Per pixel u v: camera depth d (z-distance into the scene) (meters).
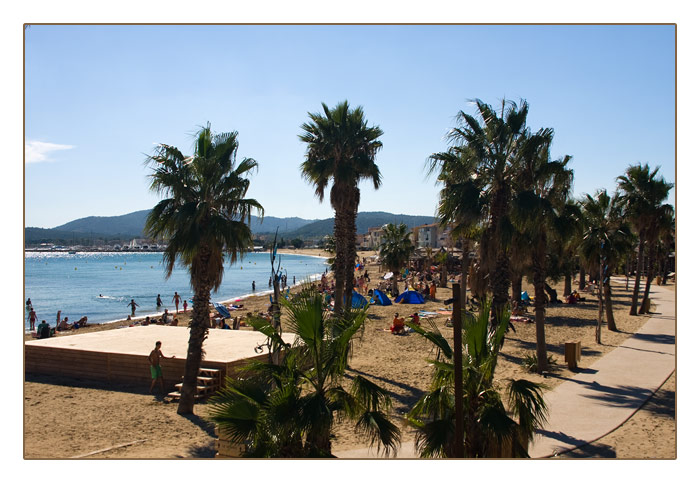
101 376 15.63
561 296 43.56
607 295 24.97
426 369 16.92
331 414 7.26
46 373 16.34
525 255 16.20
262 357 14.70
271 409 7.18
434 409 7.81
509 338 22.83
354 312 8.45
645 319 28.45
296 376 7.87
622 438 10.21
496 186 15.59
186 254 12.20
